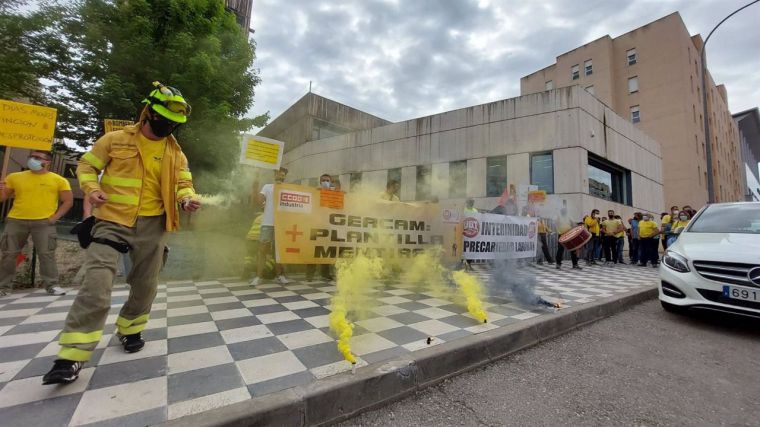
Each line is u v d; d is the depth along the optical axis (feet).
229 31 30.30
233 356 7.59
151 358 7.40
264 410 5.45
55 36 23.16
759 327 12.37
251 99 30.66
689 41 85.15
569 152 37.14
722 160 124.57
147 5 23.89
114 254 6.81
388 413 6.49
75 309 6.28
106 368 6.85
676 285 12.67
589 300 14.28
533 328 10.38
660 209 54.39
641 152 50.47
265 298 13.24
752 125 191.11
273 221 16.25
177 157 8.07
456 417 6.37
